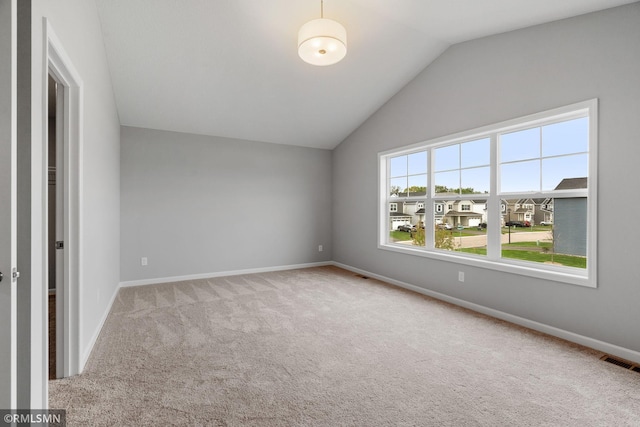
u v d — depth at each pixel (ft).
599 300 8.04
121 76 11.41
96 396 5.90
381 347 8.13
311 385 6.36
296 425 5.17
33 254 4.28
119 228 13.94
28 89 4.27
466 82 11.35
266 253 17.79
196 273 15.89
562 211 9.21
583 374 6.83
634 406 5.73
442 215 12.96
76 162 6.62
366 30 10.61
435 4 8.95
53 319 9.90
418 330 9.27
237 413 5.46
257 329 9.30
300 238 18.85
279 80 12.69
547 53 9.08
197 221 15.90
